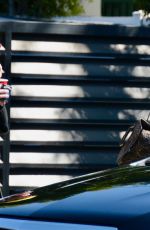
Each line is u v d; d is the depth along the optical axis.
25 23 13.53
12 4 29.17
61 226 5.04
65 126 13.71
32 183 13.61
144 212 5.00
